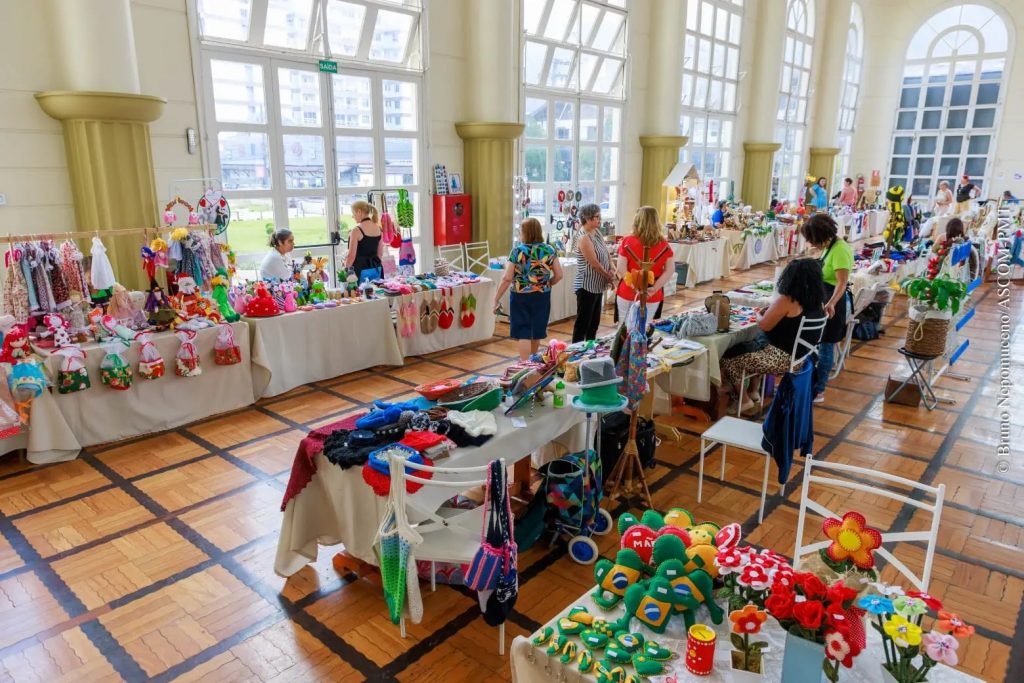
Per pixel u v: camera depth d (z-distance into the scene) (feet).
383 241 20.98
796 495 12.01
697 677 4.96
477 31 24.31
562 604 8.98
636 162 35.14
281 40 19.92
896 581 9.57
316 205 21.66
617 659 5.19
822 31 50.03
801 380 10.55
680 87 34.58
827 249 14.79
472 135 24.90
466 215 25.44
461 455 8.56
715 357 14.08
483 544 7.27
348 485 8.52
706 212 36.35
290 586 9.29
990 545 10.52
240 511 11.20
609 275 17.34
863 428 15.16
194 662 7.84
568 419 10.52
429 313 20.10
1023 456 13.76
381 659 7.92
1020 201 43.80
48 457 12.80
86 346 13.21
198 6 17.71
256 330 15.76
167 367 14.28
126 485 12.04
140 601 8.93
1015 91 49.16
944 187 37.91
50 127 15.29
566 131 30.60
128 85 15.42
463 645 8.18
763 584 4.74
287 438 14.11
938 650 4.30
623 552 5.93
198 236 14.92
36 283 12.64
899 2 53.01
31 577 9.43
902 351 16.28
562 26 28.96
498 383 10.37
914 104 54.19
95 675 7.63
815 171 53.26
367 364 18.78
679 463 13.24
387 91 22.85
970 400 16.99
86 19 14.64
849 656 4.51
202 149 18.29
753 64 43.21
